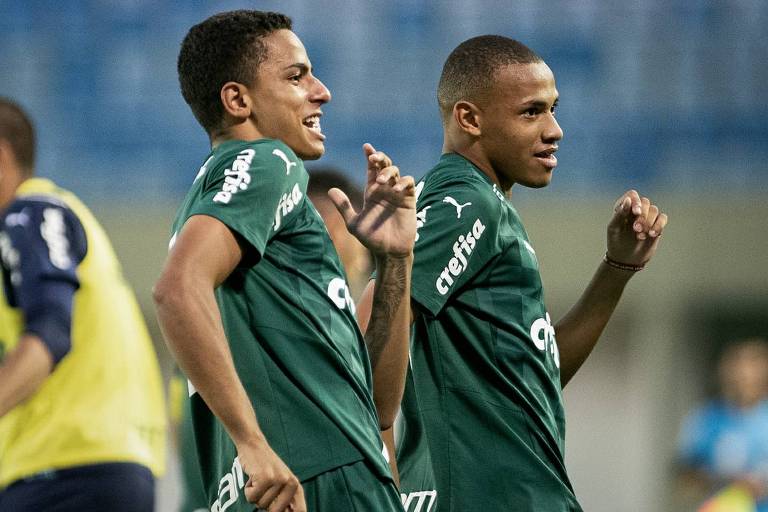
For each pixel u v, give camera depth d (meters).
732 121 48.56
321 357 10.84
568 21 50.19
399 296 11.70
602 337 46.44
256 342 10.76
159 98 49.81
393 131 49.16
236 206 10.44
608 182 47.69
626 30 50.00
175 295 9.89
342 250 17.02
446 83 13.59
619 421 46.03
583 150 48.34
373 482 10.72
